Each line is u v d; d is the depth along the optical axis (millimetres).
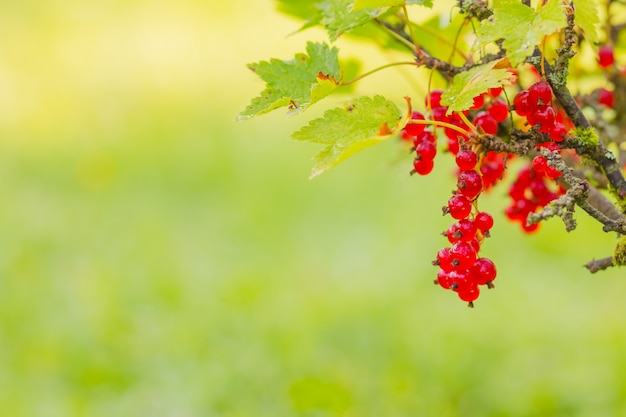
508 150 1756
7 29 16250
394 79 7652
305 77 1910
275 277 8203
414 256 8297
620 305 7020
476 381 6164
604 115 2639
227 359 6633
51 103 13797
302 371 6477
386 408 5965
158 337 7008
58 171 11648
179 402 6164
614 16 2592
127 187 11016
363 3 1826
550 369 6133
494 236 8500
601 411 5613
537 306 7137
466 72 1725
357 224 9406
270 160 11289
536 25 1583
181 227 9727
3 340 7148
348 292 7711
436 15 2398
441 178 9852
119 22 16500
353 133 1704
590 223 8391
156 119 13195
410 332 6820
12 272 8500
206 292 7852
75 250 9219
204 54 15078
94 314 7324
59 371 6629
